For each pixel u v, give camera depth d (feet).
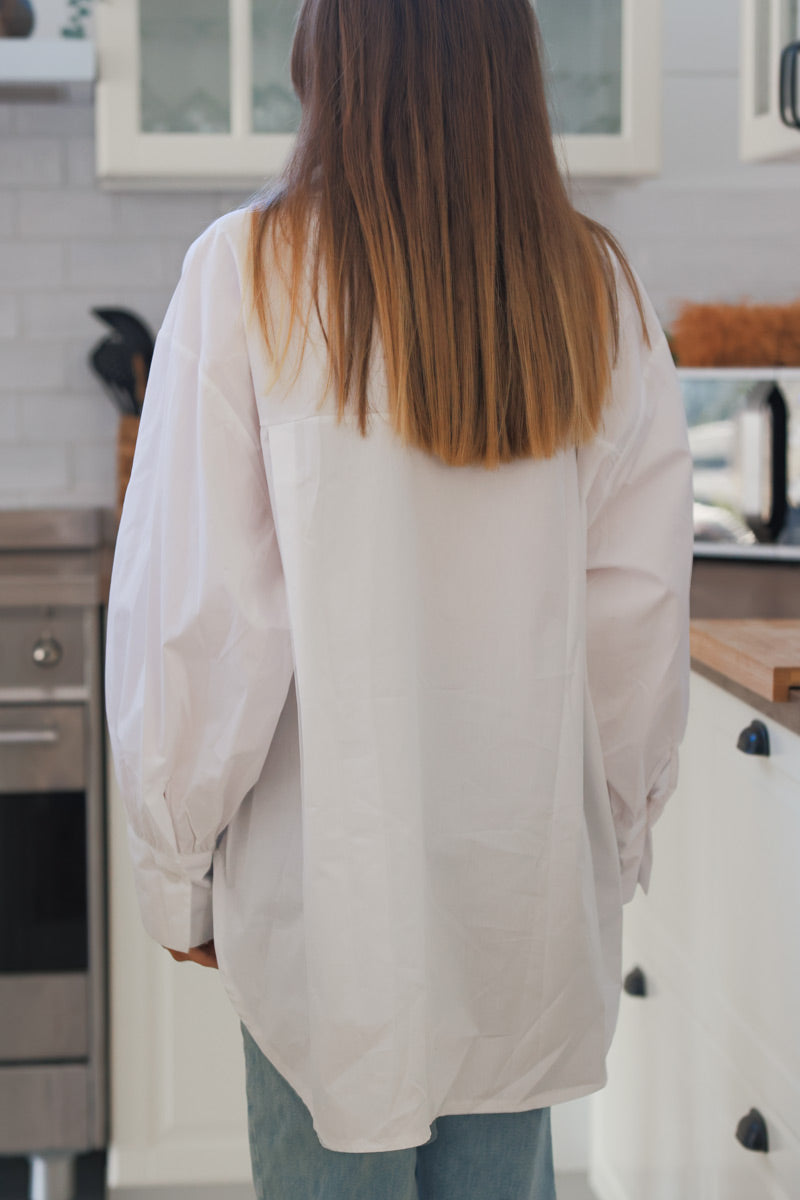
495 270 3.13
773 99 6.18
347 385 3.09
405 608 3.18
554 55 6.79
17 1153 6.41
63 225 7.63
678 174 7.81
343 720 3.18
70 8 7.35
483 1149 3.77
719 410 6.45
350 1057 3.26
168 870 3.57
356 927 3.22
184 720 3.31
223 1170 6.37
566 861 3.45
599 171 6.86
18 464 7.78
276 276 3.15
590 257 3.35
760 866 4.42
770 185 7.87
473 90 3.13
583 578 3.43
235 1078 6.34
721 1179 4.81
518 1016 3.52
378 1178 3.62
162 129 6.74
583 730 3.52
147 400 3.44
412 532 3.20
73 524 6.56
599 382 3.33
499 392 3.14
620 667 3.71
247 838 3.54
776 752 4.27
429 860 3.38
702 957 5.05
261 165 6.76
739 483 6.46
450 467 3.25
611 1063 6.31
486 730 3.37
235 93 6.69
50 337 7.71
